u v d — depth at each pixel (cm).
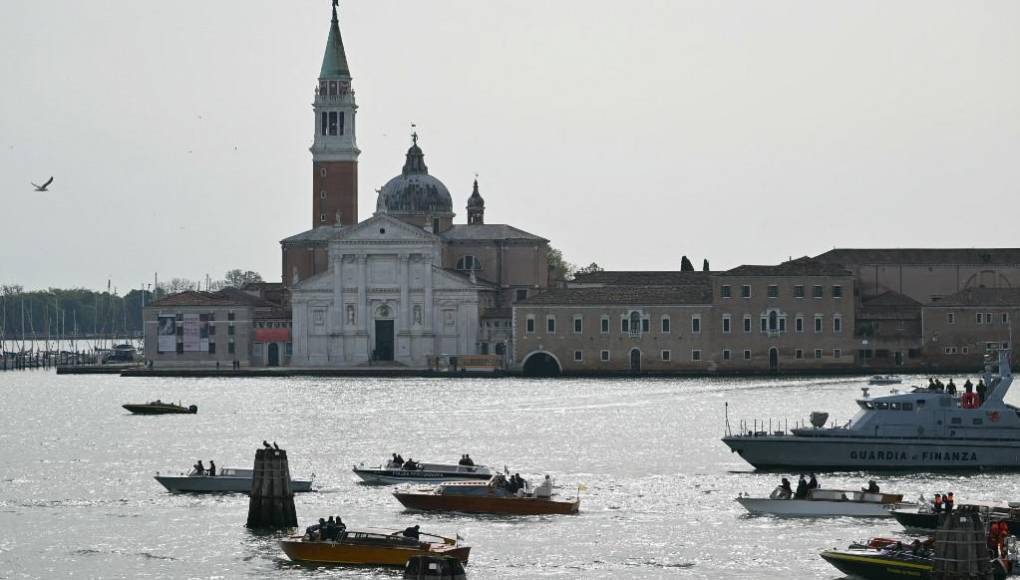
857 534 16325
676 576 14775
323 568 15075
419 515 17612
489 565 15188
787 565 15100
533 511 17550
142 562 15412
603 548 15838
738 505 18088
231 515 17612
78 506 18362
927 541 14600
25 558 15612
